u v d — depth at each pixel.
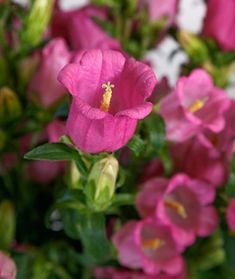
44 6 0.46
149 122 0.44
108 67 0.37
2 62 0.47
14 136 0.48
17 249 0.49
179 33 0.52
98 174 0.40
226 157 0.47
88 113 0.34
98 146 0.37
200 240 0.50
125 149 0.47
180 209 0.47
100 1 0.51
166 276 0.48
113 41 0.47
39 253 0.50
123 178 0.41
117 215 0.47
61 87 0.48
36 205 0.52
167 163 0.46
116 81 0.37
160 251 0.48
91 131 0.37
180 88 0.44
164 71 0.57
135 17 0.52
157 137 0.44
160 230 0.47
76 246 0.51
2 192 0.51
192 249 0.51
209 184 0.47
